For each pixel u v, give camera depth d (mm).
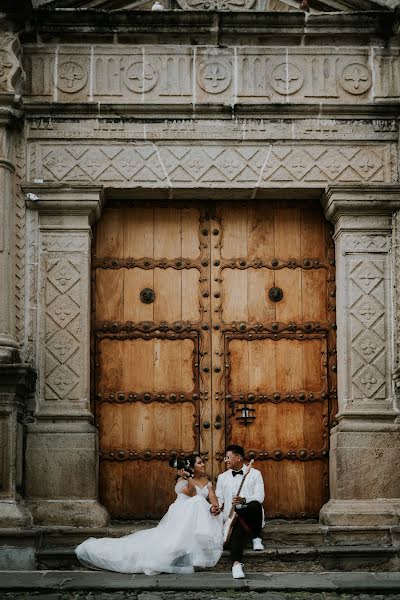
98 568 10789
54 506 11773
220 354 12664
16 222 12305
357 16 12594
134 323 12688
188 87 12609
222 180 12508
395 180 12570
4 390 11469
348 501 11945
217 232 12891
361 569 11055
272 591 9828
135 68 12625
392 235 12500
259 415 12586
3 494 11367
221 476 11461
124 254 12828
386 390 12266
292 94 12641
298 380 12641
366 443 12055
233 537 10711
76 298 12297
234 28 12594
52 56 12617
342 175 12555
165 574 10586
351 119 12648
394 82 12680
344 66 12711
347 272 12453
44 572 10617
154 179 12484
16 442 11539
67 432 11969
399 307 12312
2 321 11883
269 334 12703
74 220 12398
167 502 12414
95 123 12555
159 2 12961
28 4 12172
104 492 12398
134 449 12484
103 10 12484
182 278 12805
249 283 12812
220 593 9727
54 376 12148
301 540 11531
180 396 12586
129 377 12594
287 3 12961
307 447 12531
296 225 12938
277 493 12445
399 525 11719
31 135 12500
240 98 12609
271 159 12562
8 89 12133
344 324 12352
